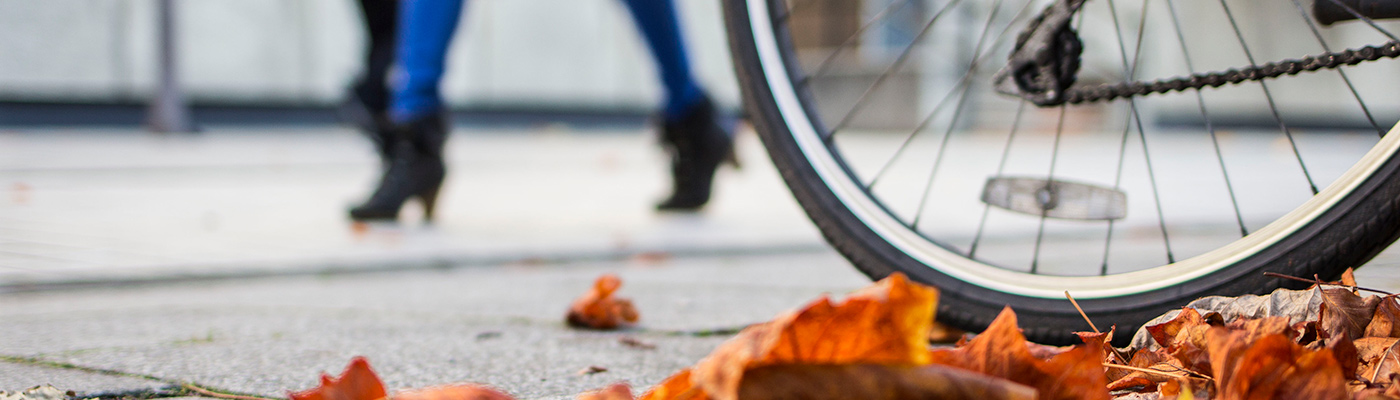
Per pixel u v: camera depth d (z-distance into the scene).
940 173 6.25
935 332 1.62
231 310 2.08
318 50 10.14
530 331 1.81
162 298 2.29
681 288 2.42
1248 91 12.80
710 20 12.52
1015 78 1.57
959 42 10.59
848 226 1.61
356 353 1.59
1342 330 1.07
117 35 8.94
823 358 0.73
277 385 1.35
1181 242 3.27
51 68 8.58
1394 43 1.31
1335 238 1.26
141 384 1.34
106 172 5.23
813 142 1.66
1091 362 0.85
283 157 6.52
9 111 8.37
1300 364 0.87
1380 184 1.25
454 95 10.93
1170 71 9.96
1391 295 1.11
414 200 3.76
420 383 1.38
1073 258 2.92
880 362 0.72
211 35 9.41
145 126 8.83
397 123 3.63
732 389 0.67
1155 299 1.35
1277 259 1.29
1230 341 0.90
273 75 9.85
